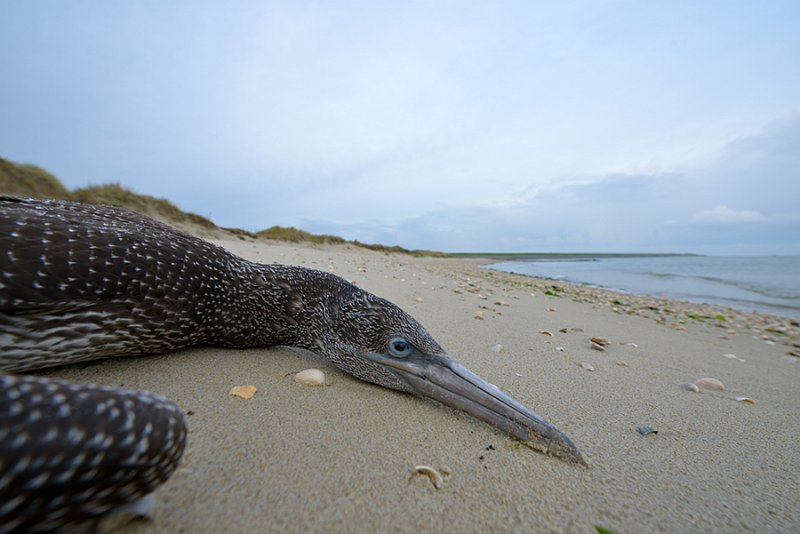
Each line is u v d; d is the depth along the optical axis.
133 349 0.21
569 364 0.33
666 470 0.18
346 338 0.24
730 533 0.14
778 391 0.33
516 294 0.86
